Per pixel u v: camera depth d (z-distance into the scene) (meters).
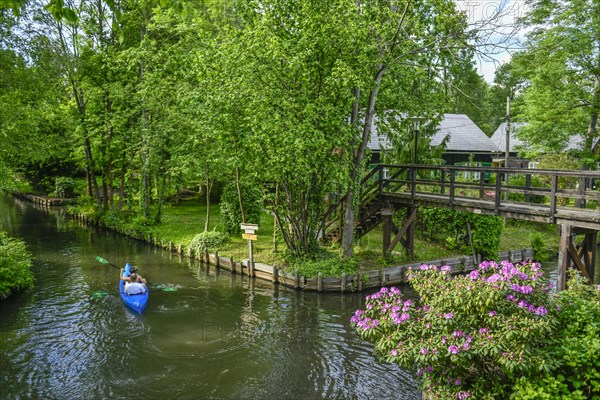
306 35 12.77
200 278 15.88
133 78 23.48
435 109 16.70
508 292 5.92
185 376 8.93
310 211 16.03
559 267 10.42
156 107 21.69
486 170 12.30
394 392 8.42
